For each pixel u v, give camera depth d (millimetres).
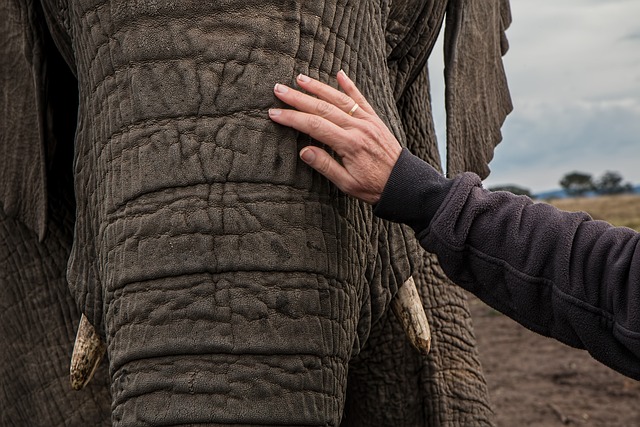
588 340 2682
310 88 2627
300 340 2584
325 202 2697
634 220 21828
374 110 2910
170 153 2568
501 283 2748
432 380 4105
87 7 2797
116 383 2621
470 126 3945
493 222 2730
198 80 2572
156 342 2529
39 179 3488
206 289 2533
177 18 2590
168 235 2549
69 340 3893
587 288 2660
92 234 2949
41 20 3398
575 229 2693
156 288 2549
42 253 3865
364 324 3002
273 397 2543
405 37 3686
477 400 4199
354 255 2805
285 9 2639
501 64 4227
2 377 3943
